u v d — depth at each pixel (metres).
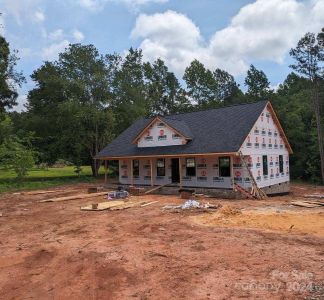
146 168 30.36
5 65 35.69
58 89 42.28
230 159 25.11
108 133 42.78
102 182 37.62
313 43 39.81
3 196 26.92
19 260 10.73
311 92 40.69
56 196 26.27
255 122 25.72
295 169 43.06
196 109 62.94
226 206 17.55
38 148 43.19
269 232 12.58
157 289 7.98
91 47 43.62
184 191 23.41
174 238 12.16
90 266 9.73
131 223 15.12
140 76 58.41
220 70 69.56
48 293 8.36
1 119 38.91
